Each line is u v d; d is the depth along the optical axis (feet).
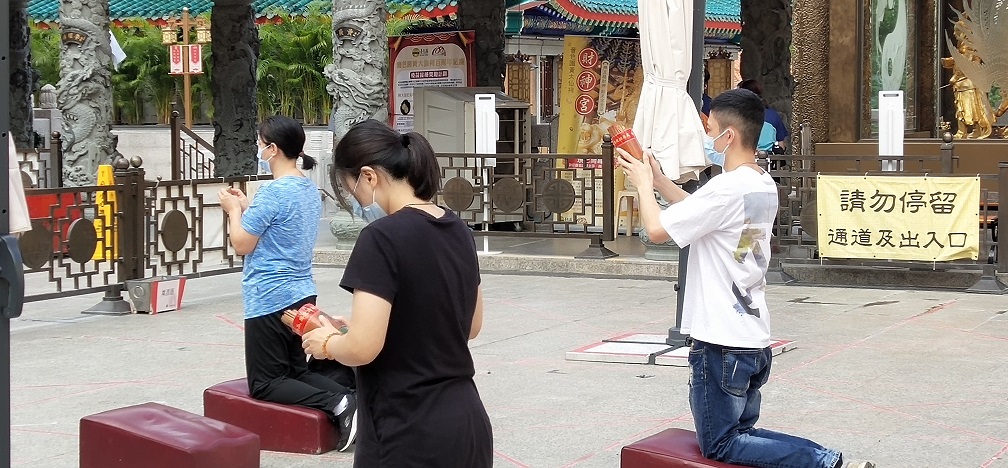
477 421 11.80
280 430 19.44
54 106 76.02
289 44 91.71
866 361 25.98
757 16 54.13
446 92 50.93
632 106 52.54
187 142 77.66
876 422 20.83
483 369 25.86
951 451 18.90
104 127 44.16
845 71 46.55
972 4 49.29
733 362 14.67
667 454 15.48
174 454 16.21
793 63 47.62
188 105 85.30
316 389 19.53
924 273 36.86
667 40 25.76
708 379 14.89
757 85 44.68
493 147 43.24
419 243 11.58
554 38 91.30
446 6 67.72
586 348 27.30
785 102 54.34
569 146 53.26
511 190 43.27
